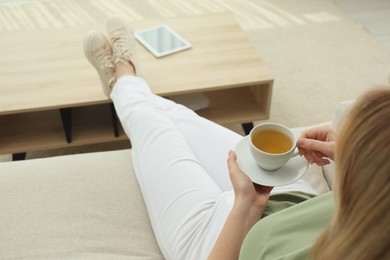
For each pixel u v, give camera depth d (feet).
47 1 10.02
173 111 4.86
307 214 2.74
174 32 6.66
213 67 6.02
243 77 5.85
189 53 6.26
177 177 3.90
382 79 7.93
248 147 3.38
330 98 7.57
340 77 8.01
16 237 3.65
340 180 1.80
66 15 9.55
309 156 3.24
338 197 1.84
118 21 6.02
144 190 4.00
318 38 9.01
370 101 1.73
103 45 5.70
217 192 3.83
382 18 9.66
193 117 4.77
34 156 6.57
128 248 3.66
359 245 1.70
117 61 5.62
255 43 8.85
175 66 6.04
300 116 7.22
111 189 4.11
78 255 3.54
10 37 6.55
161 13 9.67
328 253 1.83
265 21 9.52
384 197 1.61
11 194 3.99
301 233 2.69
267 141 3.17
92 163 4.36
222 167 4.25
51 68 6.00
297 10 9.92
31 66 6.02
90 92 5.67
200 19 6.96
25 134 6.07
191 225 3.57
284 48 8.72
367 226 1.67
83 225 3.78
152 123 4.44
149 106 4.74
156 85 5.71
